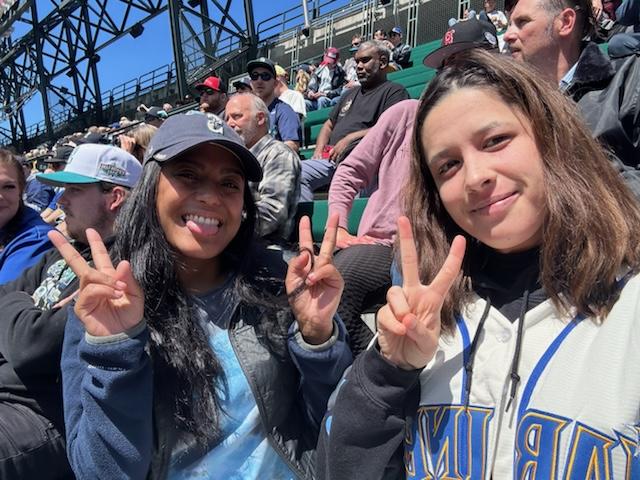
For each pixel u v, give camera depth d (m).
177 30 5.61
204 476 0.66
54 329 0.87
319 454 0.58
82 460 0.60
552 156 0.50
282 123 2.39
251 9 6.34
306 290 0.65
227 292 0.74
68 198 1.22
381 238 1.15
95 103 8.32
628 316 0.45
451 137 0.52
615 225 0.48
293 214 1.51
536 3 1.08
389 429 0.51
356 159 1.24
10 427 0.90
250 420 0.69
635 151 0.86
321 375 0.65
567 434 0.43
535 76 0.52
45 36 8.47
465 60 0.54
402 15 5.36
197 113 0.73
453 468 0.48
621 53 0.91
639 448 0.40
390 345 0.50
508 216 0.51
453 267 0.50
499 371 0.49
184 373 0.66
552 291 0.49
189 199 0.69
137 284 0.58
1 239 1.41
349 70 4.43
